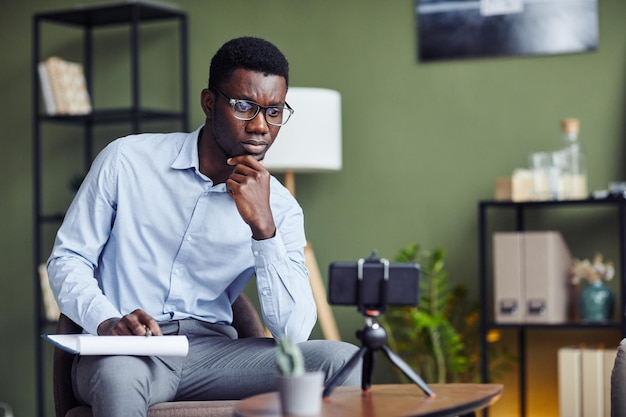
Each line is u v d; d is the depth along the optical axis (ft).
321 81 17.06
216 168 9.11
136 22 16.81
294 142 15.11
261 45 8.66
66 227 9.07
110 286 9.18
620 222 13.97
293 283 8.63
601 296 14.44
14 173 19.16
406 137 16.53
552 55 15.70
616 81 15.35
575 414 14.02
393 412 6.05
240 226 9.17
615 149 15.31
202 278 9.23
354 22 16.88
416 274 6.91
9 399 19.03
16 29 19.20
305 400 5.95
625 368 7.32
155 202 9.11
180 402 8.28
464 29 16.15
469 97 16.16
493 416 15.80
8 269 19.15
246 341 9.04
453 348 15.30
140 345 7.57
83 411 8.34
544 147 15.75
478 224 16.07
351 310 16.67
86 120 18.21
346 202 16.83
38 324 17.69
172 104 18.03
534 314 14.30
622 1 15.35
